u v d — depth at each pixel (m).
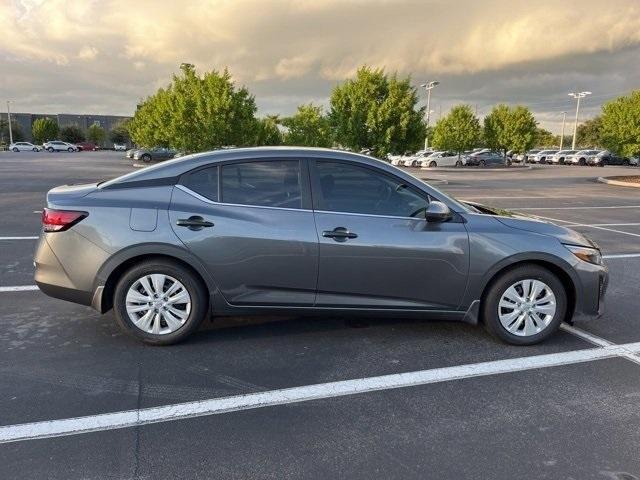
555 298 4.31
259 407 3.31
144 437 2.96
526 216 4.70
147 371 3.79
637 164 50.78
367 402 3.40
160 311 4.15
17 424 3.05
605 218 12.92
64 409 3.23
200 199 4.10
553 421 3.20
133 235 3.99
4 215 11.14
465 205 4.53
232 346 4.26
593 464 2.77
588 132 87.12
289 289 4.13
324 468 2.71
